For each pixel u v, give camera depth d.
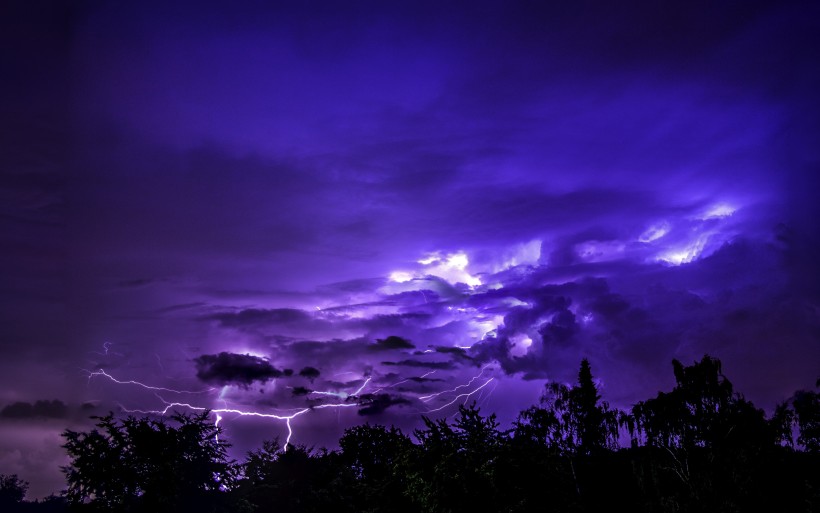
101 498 38.22
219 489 47.25
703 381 24.83
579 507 19.92
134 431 38.41
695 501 20.41
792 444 22.20
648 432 27.44
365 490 22.69
